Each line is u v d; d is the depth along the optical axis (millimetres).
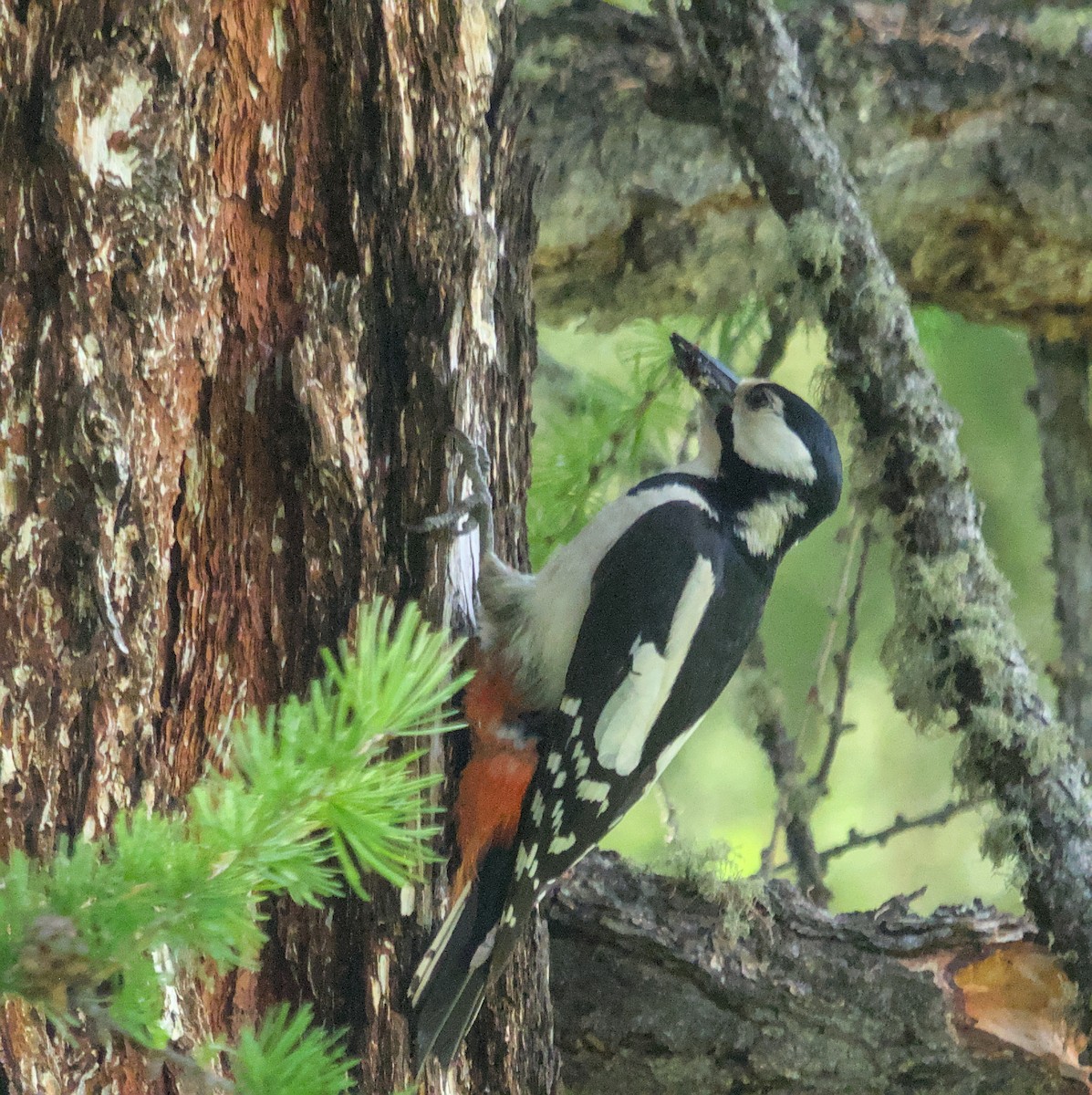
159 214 5172
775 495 7691
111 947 3256
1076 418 10164
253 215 5617
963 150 9430
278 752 3629
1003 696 7328
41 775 4883
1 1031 4492
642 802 12156
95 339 5055
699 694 7371
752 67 7637
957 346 11188
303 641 5691
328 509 5742
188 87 5270
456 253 6160
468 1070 6527
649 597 7148
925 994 7434
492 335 6539
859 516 8602
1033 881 7285
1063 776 7316
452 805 6645
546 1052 6906
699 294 9594
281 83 5676
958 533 7480
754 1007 7418
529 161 7285
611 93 8992
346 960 5793
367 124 5906
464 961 6180
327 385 5695
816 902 8797
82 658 4973
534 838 6645
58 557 4961
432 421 6129
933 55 9305
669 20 7852
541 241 9242
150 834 3410
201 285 5367
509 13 6699
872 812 12688
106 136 5062
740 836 12125
